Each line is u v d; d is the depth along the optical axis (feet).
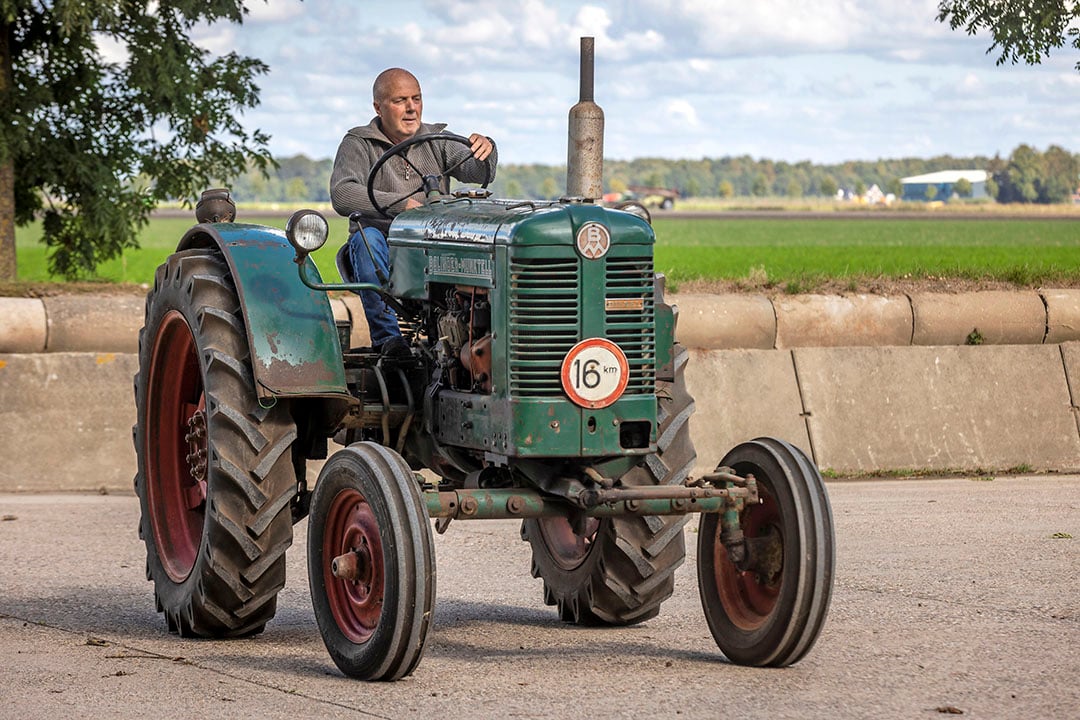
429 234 36.65
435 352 36.73
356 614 33.91
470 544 53.78
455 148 42.55
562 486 33.19
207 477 38.47
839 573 46.70
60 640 38.11
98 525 56.08
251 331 36.96
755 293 74.74
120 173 109.70
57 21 97.25
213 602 37.70
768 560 34.30
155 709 30.37
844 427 69.92
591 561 39.22
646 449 33.58
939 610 41.01
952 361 71.97
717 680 32.99
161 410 42.98
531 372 32.78
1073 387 72.69
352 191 40.78
